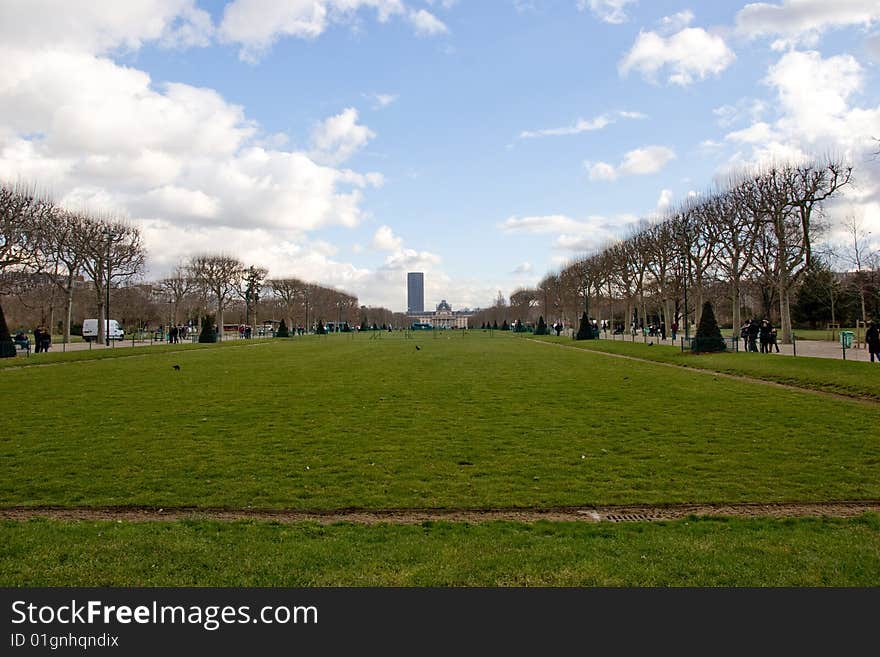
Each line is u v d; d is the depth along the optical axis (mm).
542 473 13656
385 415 21234
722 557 8617
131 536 9539
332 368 40750
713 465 14227
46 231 66500
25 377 34188
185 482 12961
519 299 189000
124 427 18969
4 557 8719
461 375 35531
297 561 8570
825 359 35750
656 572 8141
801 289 85688
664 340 78500
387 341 94812
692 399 24781
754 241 62938
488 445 16438
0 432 18141
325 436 17672
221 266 112438
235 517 10898
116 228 79062
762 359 39250
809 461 14539
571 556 8680
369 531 9898
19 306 95438
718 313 118688
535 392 27297
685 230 74312
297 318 155500
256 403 24062
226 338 109000
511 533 9727
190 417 20781
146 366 42250
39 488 12531
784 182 60125
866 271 69312
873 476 13188
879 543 9164
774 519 10570
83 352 56875
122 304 109000
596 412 21703
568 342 84062
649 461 14656
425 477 13352
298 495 12125
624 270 98750
